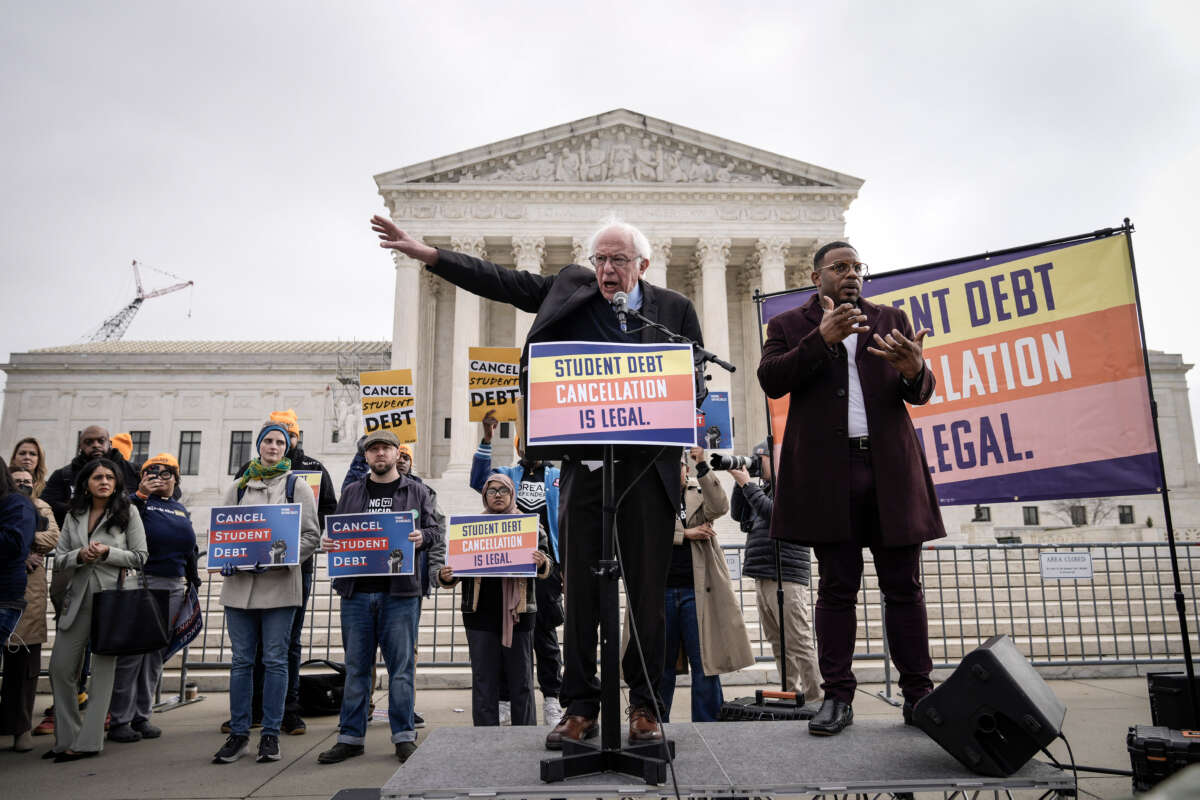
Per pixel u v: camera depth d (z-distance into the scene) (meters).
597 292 3.47
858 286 3.91
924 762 2.97
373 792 3.88
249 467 6.60
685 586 5.92
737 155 37.91
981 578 11.82
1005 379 5.57
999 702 2.83
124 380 47.00
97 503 6.39
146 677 6.92
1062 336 5.43
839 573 3.65
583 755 2.81
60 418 46.62
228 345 52.47
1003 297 5.64
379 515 6.04
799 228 37.16
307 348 50.28
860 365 3.82
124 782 5.25
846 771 2.86
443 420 38.88
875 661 9.43
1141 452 5.11
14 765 5.75
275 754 5.82
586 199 37.00
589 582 3.30
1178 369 47.78
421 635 10.84
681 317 3.63
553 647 7.04
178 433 46.47
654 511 3.33
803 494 3.70
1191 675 4.12
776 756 3.05
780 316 4.09
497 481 6.50
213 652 10.34
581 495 3.36
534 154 37.84
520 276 3.64
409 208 36.69
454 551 5.91
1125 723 6.69
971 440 5.64
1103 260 5.37
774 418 6.18
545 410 2.82
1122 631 10.59
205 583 12.66
